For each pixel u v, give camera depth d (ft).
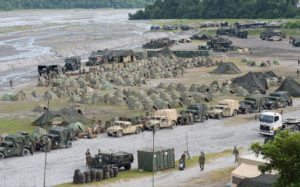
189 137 391.24
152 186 271.08
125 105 510.58
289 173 175.01
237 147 361.30
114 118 424.87
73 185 277.44
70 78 649.61
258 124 435.12
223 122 441.68
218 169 306.14
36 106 492.54
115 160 304.09
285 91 541.34
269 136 391.45
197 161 323.37
